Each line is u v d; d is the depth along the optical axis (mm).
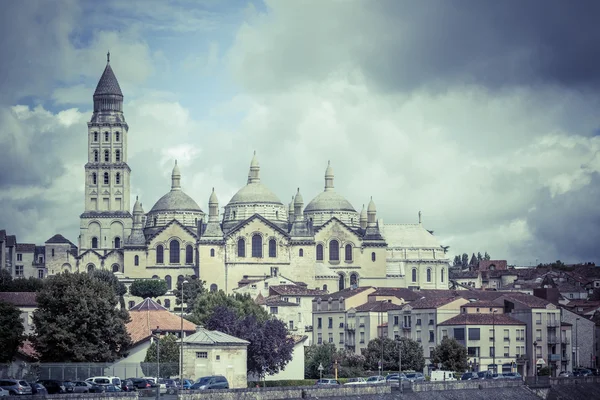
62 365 186125
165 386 181000
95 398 156625
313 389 182250
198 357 197625
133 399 160625
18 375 181500
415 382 199125
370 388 191875
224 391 169125
